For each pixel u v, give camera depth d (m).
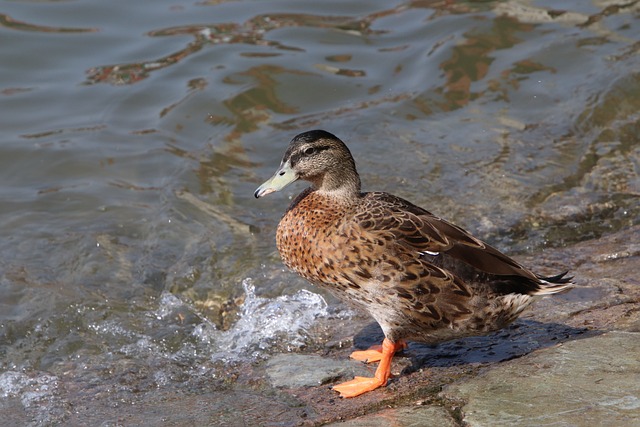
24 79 16.16
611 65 15.93
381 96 15.66
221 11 18.44
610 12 17.86
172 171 13.78
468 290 7.82
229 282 11.00
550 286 7.95
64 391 8.59
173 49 17.02
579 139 14.08
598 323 8.74
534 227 11.71
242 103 15.46
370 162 13.62
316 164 8.70
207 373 8.80
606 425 6.66
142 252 11.82
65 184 13.54
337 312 9.84
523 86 15.67
